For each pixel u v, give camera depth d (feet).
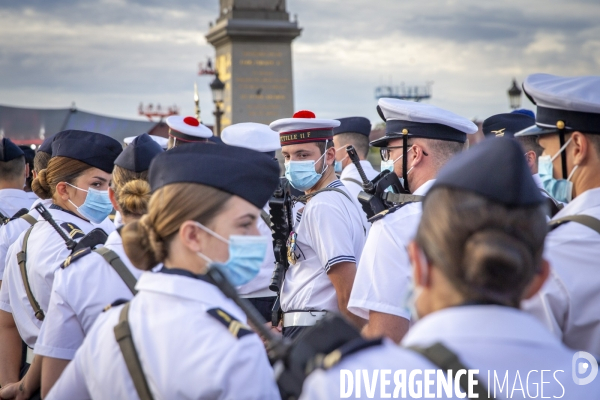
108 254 8.90
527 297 4.69
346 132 23.25
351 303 9.76
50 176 11.55
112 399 6.41
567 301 7.22
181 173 6.51
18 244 11.36
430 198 4.58
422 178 10.49
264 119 61.57
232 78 61.00
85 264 8.86
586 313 7.22
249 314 5.54
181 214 6.43
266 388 6.26
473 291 4.27
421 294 4.62
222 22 61.82
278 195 12.83
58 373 8.70
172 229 6.48
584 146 7.80
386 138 10.80
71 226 10.95
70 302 8.68
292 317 13.05
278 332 13.48
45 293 10.64
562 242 7.35
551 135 8.14
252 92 61.31
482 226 4.29
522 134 8.41
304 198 13.69
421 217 4.61
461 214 4.33
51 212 11.46
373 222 10.01
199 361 6.11
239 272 6.56
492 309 4.27
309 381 4.49
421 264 4.53
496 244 4.20
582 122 7.78
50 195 11.87
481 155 4.52
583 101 7.64
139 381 6.25
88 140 11.48
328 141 13.71
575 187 7.98
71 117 45.16
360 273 9.79
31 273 10.73
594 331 7.22
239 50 61.00
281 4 61.52
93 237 9.90
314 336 4.96
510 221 4.33
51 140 13.65
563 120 7.89
